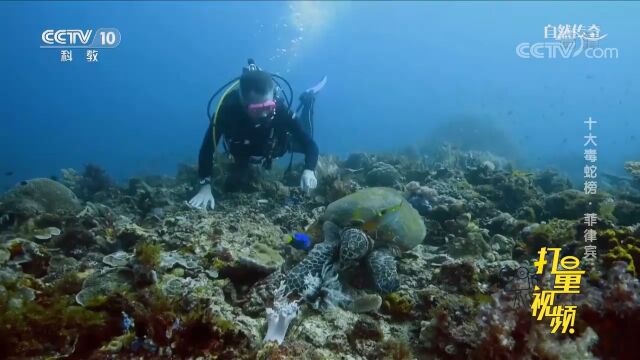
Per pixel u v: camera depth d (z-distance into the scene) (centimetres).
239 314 373
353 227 471
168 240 520
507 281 438
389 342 348
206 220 595
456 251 552
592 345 317
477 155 1730
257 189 807
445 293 411
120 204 842
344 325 376
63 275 414
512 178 820
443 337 350
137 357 280
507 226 651
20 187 719
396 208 489
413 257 523
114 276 382
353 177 938
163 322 295
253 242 545
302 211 712
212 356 289
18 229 598
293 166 1040
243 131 722
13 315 286
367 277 459
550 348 306
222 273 432
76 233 530
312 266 427
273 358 304
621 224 686
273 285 401
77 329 301
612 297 332
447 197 682
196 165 1160
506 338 309
